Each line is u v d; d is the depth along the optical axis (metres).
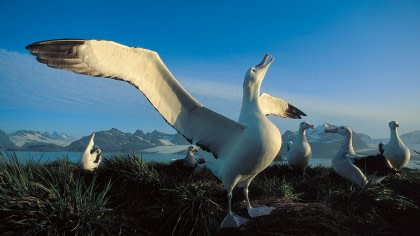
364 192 2.72
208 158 2.29
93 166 3.14
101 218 2.08
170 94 2.06
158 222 2.28
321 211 2.29
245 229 2.08
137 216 2.41
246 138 2.04
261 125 2.06
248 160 2.06
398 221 2.52
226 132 2.13
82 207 2.04
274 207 2.36
